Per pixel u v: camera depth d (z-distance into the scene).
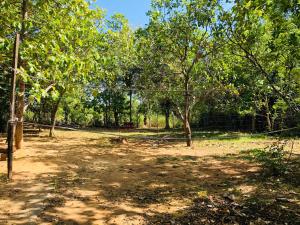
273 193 8.94
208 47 17.94
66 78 10.42
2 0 9.16
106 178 10.93
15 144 16.72
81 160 14.23
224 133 29.25
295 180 10.26
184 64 19.30
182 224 6.82
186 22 18.25
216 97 27.16
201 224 6.81
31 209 7.66
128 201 8.39
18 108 16.45
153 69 21.00
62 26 10.25
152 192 9.23
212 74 20.27
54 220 7.01
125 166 13.12
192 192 9.18
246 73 17.83
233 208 7.74
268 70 12.59
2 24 9.39
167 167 12.88
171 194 9.02
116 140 22.55
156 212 7.57
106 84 21.53
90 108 47.47
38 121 36.12
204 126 39.44
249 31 11.05
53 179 10.55
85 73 9.44
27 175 10.91
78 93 26.31
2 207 7.73
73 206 7.95
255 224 6.77
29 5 10.79
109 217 7.25
